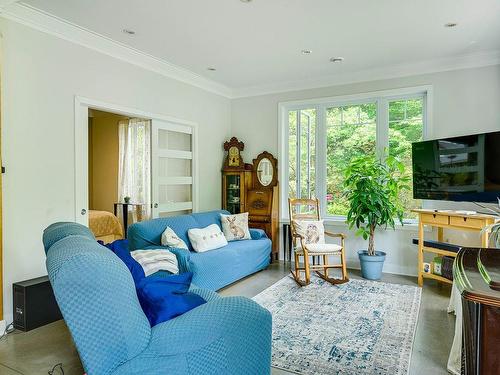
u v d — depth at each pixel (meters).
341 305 3.38
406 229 4.54
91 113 6.85
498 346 0.91
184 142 5.00
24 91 3.01
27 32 3.03
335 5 2.90
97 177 7.14
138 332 1.29
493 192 3.53
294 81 5.19
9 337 2.78
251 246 4.35
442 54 4.09
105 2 2.86
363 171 4.35
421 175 4.27
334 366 2.27
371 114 4.88
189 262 3.34
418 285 4.05
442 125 4.34
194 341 1.38
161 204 4.60
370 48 3.89
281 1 2.84
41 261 3.14
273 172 5.34
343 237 4.24
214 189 5.55
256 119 5.63
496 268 1.20
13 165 2.94
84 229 2.11
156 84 4.41
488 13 3.05
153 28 3.37
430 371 2.23
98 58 3.67
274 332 2.77
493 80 4.07
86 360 1.22
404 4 2.89
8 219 2.91
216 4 2.88
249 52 4.03
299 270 4.65
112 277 1.25
